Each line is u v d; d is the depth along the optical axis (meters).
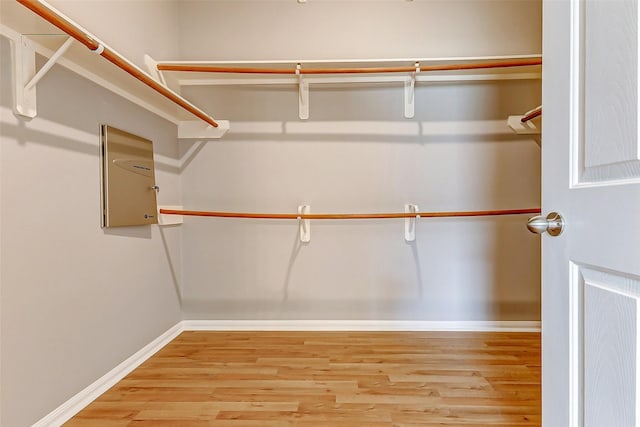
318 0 2.53
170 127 2.43
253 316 2.59
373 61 2.23
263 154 2.57
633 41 0.57
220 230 2.59
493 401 1.58
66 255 1.48
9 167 1.23
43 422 1.36
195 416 1.49
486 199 2.53
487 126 2.52
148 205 2.07
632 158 0.57
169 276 2.40
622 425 0.60
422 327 2.56
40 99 1.36
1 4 1.09
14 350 1.24
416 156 2.55
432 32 2.52
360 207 2.56
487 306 2.55
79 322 1.55
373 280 2.57
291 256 2.58
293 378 1.81
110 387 1.74
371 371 1.88
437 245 2.56
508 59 2.21
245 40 2.55
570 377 0.74
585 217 0.69
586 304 0.69
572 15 0.73
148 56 2.11
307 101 2.54
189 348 2.24
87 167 1.61
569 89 0.74
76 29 1.15
